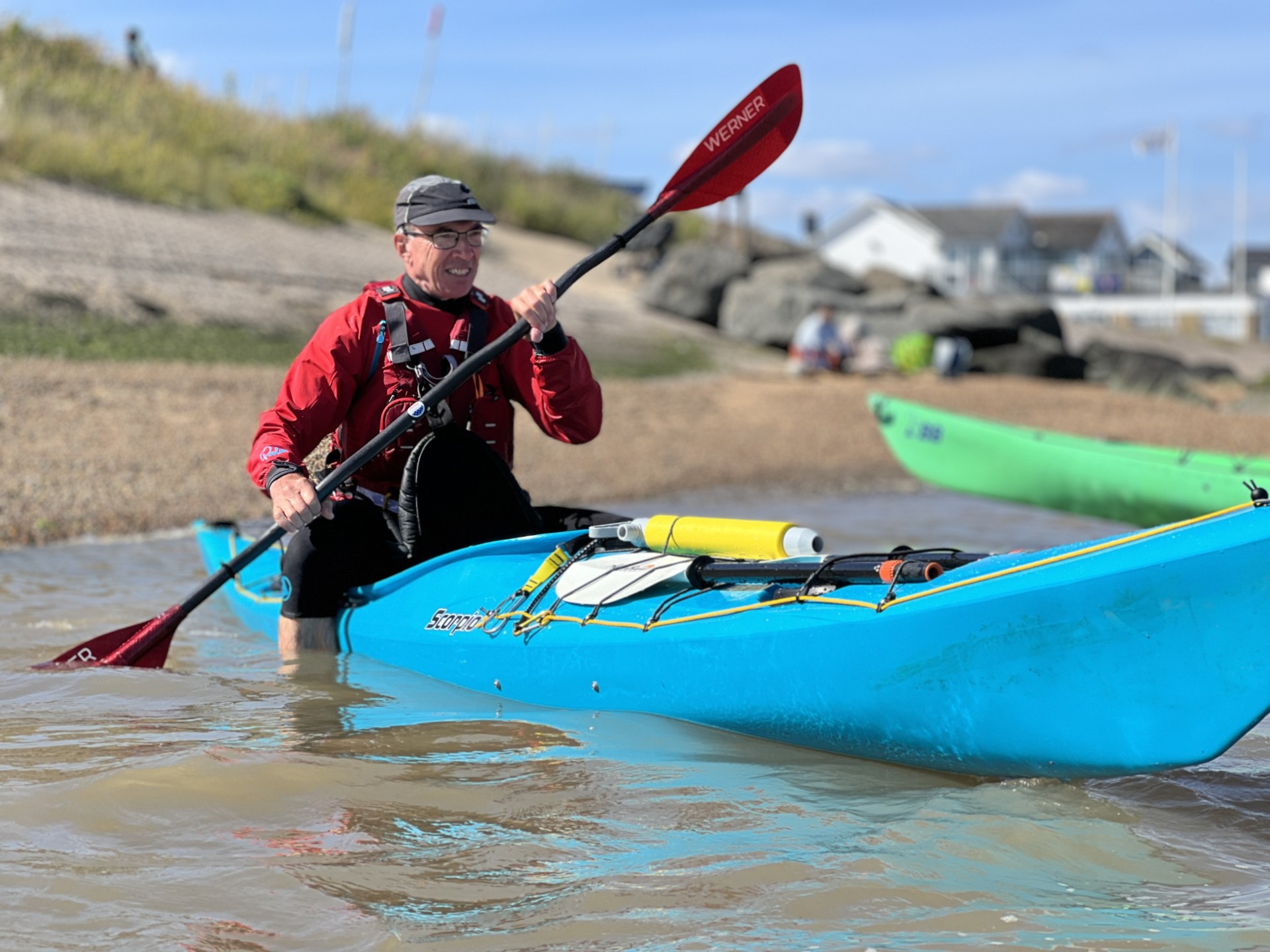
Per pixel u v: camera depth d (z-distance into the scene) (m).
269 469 3.73
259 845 2.52
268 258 15.57
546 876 2.40
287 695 3.70
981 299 21.44
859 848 2.54
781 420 12.98
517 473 9.05
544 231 24.59
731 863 2.46
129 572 5.79
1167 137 56.50
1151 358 20.92
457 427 3.93
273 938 2.13
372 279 16.08
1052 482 8.05
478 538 4.06
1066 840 2.59
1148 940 2.15
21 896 2.26
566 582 3.66
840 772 3.01
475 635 3.75
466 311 3.96
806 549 3.18
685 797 2.83
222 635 4.58
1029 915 2.25
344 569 4.19
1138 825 2.69
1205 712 2.53
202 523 5.80
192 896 2.28
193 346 11.58
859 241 62.91
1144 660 2.57
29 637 4.48
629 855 2.50
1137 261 71.38
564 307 18.25
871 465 11.09
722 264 20.11
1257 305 59.41
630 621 3.40
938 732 2.87
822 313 16.92
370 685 3.82
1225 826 2.70
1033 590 2.65
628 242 3.99
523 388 4.04
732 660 3.15
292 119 22.06
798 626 3.02
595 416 4.04
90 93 18.02
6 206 14.03
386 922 2.19
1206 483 7.28
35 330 10.80
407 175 22.47
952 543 7.27
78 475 7.51
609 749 3.16
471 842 2.56
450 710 3.53
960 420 8.39
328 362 3.86
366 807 2.74
